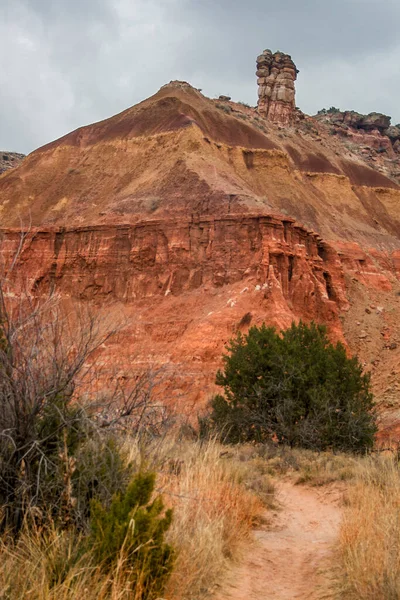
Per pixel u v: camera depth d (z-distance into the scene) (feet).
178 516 24.86
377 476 42.47
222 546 26.04
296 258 215.72
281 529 35.12
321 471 52.90
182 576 20.88
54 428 22.08
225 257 210.79
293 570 26.45
